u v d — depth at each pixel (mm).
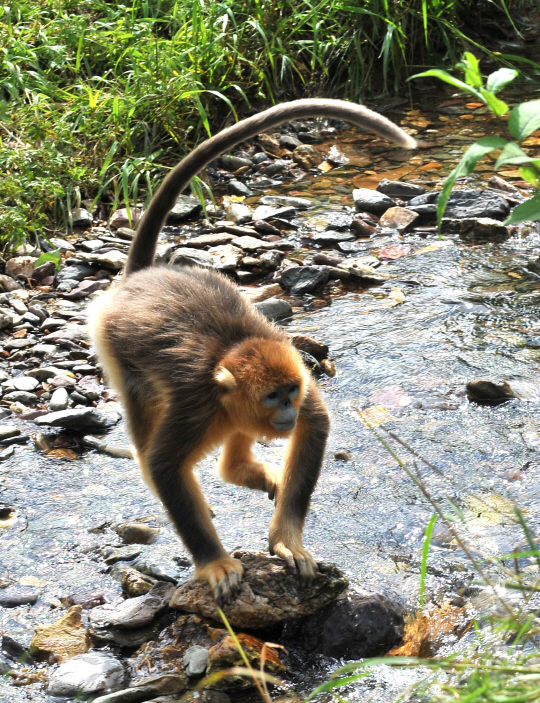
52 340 3393
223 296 2764
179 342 2664
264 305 3484
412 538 2715
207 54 4898
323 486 2873
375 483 2869
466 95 5535
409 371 3221
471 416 3051
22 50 4617
